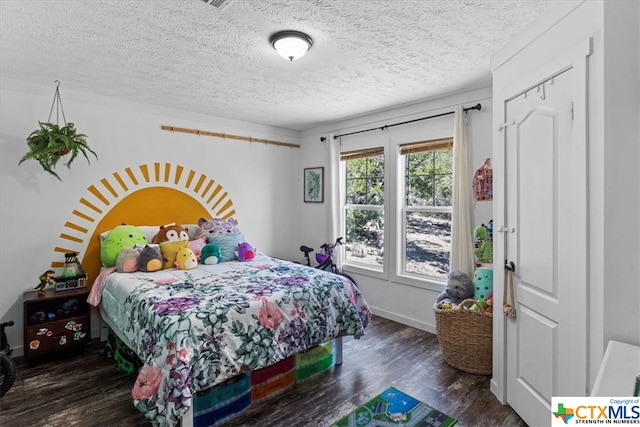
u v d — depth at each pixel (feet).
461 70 9.02
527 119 6.49
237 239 12.25
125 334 7.69
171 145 12.73
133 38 7.25
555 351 5.78
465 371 8.83
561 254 5.62
